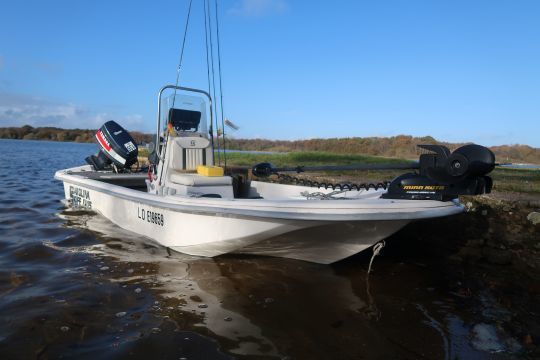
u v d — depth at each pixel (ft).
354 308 11.35
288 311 10.96
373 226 12.60
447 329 10.31
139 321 10.09
